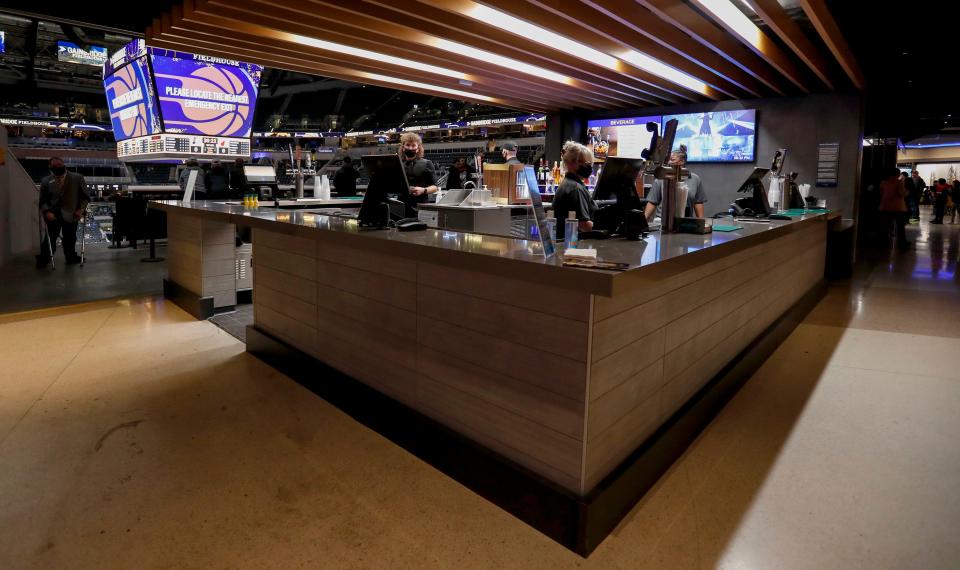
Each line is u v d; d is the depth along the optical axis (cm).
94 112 3344
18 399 321
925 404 323
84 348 416
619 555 192
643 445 235
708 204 876
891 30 695
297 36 540
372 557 190
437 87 780
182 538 199
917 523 209
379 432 283
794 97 790
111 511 215
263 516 213
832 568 185
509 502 217
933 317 530
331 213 405
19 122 3028
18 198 895
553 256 211
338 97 3859
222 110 1180
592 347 193
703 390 294
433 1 436
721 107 855
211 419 297
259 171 838
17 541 197
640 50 559
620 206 298
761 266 392
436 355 254
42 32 1877
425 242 246
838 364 394
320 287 327
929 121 1828
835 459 259
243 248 554
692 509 220
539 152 953
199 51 582
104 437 276
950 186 1848
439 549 195
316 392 331
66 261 793
